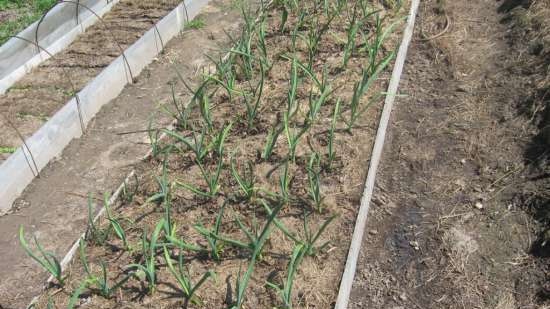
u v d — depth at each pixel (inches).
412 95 163.2
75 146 143.9
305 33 183.5
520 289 106.4
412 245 117.6
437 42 184.7
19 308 101.9
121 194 125.8
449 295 107.2
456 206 125.8
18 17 206.5
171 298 100.1
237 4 211.8
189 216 117.5
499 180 130.3
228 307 98.2
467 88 162.9
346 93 152.8
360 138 137.9
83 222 119.8
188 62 178.5
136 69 172.6
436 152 141.3
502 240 116.4
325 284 103.3
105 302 100.5
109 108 158.1
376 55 159.9
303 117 144.8
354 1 203.5
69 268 107.7
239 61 168.1
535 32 174.2
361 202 119.5
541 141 135.9
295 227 113.6
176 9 191.9
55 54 184.9
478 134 145.0
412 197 129.1
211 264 106.1
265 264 106.1
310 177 115.6
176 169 131.0
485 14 200.1
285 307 97.0
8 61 171.5
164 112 154.3
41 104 159.0
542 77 155.1
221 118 146.9
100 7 209.9
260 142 136.8
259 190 121.3
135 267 106.3
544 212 117.7
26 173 130.5
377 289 109.4
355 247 110.2
